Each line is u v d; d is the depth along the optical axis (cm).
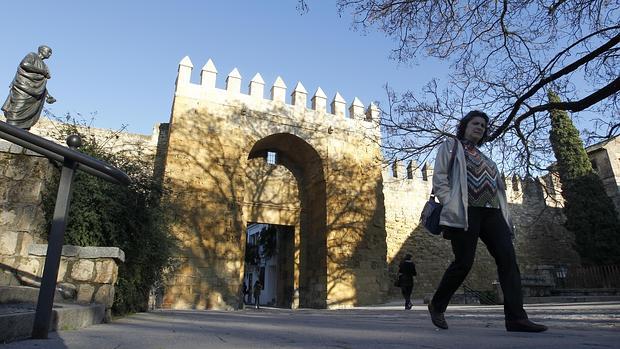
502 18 979
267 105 2234
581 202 2366
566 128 2461
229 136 2084
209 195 1947
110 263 477
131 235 694
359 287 2112
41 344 208
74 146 275
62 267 464
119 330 318
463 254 319
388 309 1480
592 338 245
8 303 345
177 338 259
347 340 245
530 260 2791
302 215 2362
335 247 2133
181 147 1962
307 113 2319
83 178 626
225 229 1933
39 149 254
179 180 1908
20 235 520
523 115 961
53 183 573
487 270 2653
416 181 2727
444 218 314
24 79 752
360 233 2216
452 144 339
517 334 283
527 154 1043
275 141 2295
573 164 2395
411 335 279
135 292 723
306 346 214
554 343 215
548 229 2908
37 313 237
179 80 2077
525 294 1705
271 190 2331
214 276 1847
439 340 241
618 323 400
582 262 2386
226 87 2205
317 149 2267
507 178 1096
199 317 630
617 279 1856
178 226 1819
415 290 2466
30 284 466
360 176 2327
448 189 324
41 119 1800
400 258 2502
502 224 328
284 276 2442
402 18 955
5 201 529
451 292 337
